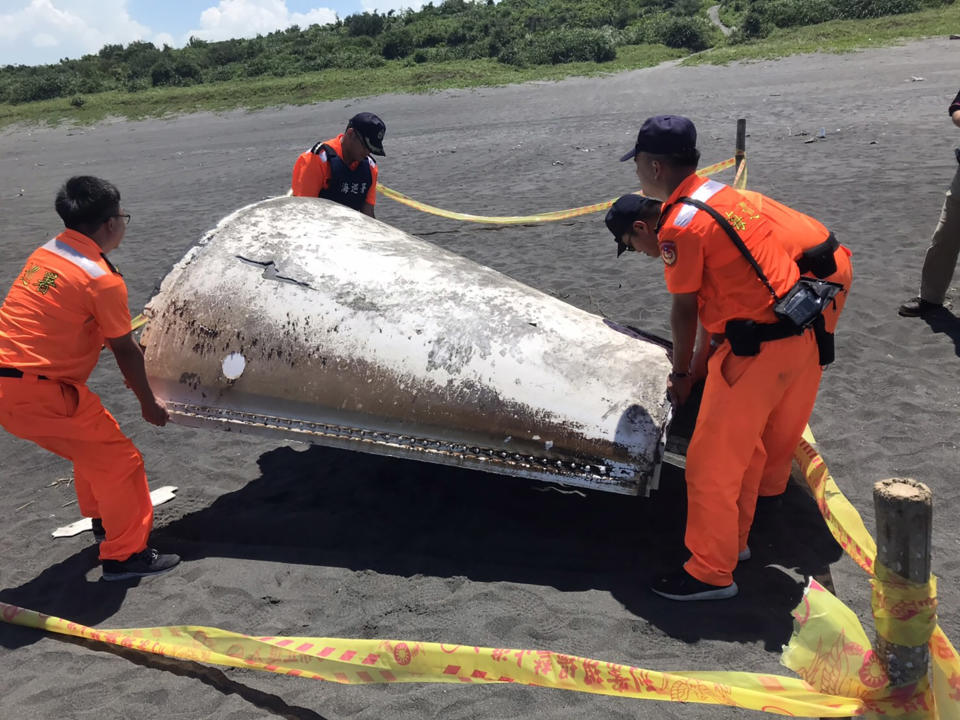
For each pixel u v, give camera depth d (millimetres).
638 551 3389
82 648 3090
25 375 3076
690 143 2756
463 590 3223
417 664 2711
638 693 2506
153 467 4539
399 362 3447
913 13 28125
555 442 3197
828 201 8531
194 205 12414
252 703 2744
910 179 9070
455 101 25297
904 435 4117
